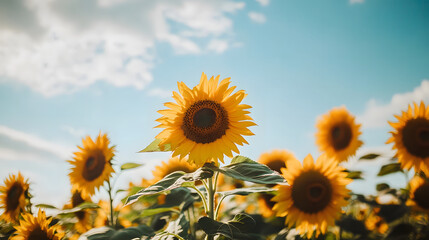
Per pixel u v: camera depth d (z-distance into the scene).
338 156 1.73
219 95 0.93
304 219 1.16
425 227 1.27
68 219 1.41
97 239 0.97
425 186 1.29
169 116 0.93
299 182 1.18
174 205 1.17
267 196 1.52
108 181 1.27
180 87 0.93
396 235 1.21
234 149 0.91
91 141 1.37
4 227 1.32
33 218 1.09
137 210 1.44
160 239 0.89
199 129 0.91
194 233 1.19
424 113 1.36
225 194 0.91
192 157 0.90
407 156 1.36
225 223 0.84
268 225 1.33
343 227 1.30
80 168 1.35
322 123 1.84
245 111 0.92
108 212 1.45
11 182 1.37
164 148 0.91
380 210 1.38
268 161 1.67
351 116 1.75
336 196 1.17
